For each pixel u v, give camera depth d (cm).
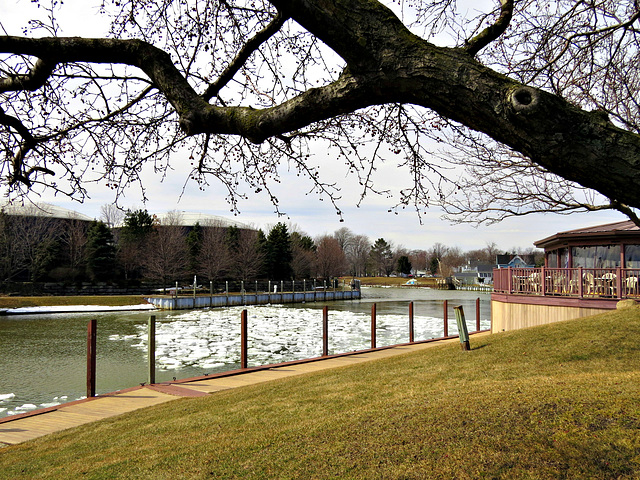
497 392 562
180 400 842
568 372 696
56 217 5194
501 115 145
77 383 1329
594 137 134
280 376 1063
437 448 414
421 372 815
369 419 518
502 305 1759
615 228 1694
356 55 165
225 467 433
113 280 5206
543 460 373
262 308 4306
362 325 2789
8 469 514
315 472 400
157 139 421
